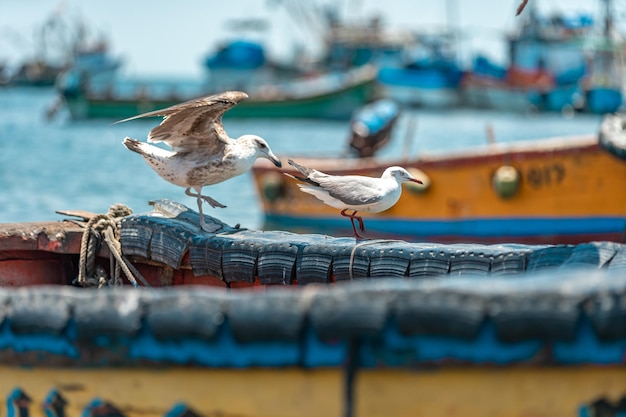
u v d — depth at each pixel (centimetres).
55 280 934
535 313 489
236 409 543
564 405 513
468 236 1827
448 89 9306
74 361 562
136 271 902
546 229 1720
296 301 515
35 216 2031
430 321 496
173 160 929
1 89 12262
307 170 951
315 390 529
